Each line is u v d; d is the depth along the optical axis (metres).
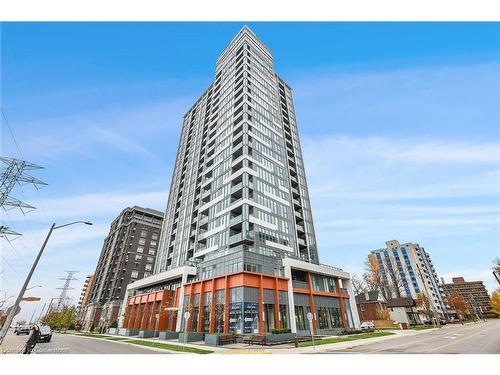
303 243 51.72
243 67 62.66
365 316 60.88
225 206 46.44
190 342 29.30
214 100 71.50
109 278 89.00
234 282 33.16
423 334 34.19
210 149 61.12
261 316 31.58
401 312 63.59
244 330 29.50
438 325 50.53
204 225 51.59
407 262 114.56
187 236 58.06
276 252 42.50
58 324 88.50
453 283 159.75
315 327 38.16
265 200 46.41
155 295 47.22
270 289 34.62
